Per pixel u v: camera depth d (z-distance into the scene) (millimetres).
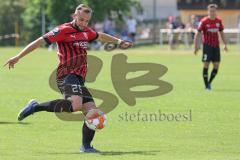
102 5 122250
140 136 31297
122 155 26391
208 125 34469
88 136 27312
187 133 32094
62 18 122750
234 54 102312
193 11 146000
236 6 142375
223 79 63531
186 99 45812
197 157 25969
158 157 25906
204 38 53406
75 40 27734
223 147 28484
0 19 132375
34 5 127938
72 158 25625
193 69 75062
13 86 55812
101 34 28750
